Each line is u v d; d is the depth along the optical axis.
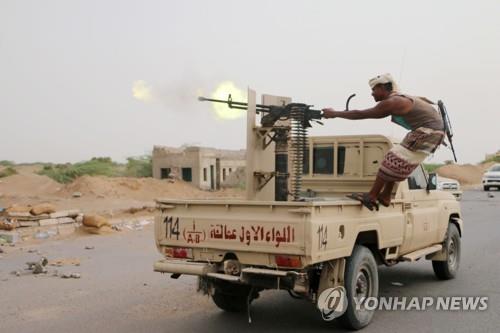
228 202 6.19
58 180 36.16
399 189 7.62
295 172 7.26
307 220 5.64
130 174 37.66
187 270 6.30
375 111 6.52
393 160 6.61
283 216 5.82
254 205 6.03
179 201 6.58
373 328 6.68
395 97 6.51
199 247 6.41
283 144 7.42
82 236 14.50
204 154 30.69
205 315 7.31
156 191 26.06
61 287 8.80
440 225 8.86
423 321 6.97
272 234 5.86
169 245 6.66
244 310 7.44
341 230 6.12
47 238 14.09
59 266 10.52
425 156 6.64
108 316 7.23
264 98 7.57
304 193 8.56
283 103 7.74
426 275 9.84
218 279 6.86
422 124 6.60
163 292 8.52
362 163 8.22
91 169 38.31
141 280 9.34
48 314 7.30
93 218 14.88
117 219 17.97
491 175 38.88
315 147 8.62
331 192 8.48
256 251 5.98
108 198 23.38
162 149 31.78
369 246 7.14
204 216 6.39
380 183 6.66
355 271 6.42
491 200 29.16
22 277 9.55
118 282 9.17
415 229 7.94
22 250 12.37
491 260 11.18
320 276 6.29
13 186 27.42
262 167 7.63
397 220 7.38
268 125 7.38
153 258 11.40
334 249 5.99
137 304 7.84
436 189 9.03
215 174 31.52
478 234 15.20
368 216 6.77
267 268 6.01
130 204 21.66
